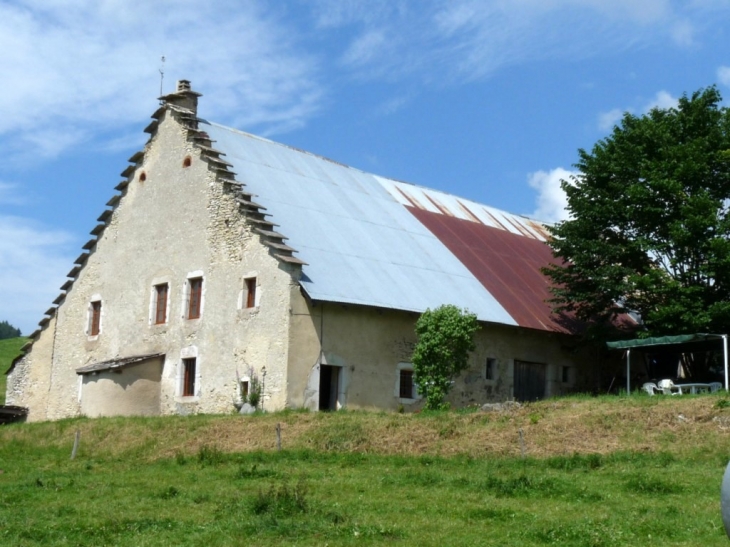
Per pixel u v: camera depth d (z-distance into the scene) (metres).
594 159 33.94
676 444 20.25
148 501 16.61
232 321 29.22
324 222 31.88
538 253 40.22
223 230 30.30
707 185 32.12
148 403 30.83
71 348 35.38
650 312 30.86
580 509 15.23
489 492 16.88
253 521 14.29
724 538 13.14
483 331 32.06
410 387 29.92
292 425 23.97
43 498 17.39
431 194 40.59
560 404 23.88
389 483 17.84
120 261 34.19
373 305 28.48
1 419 36.03
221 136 33.56
